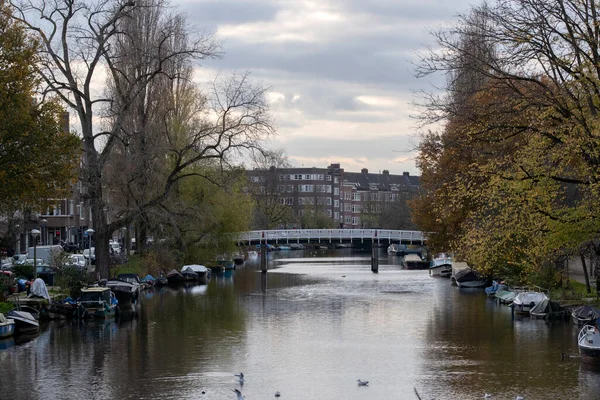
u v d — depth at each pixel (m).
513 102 31.64
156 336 43.09
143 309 55.25
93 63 54.16
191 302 59.88
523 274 54.84
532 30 30.53
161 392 30.56
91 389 31.05
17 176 39.62
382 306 57.16
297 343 41.00
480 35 31.75
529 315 50.72
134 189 62.34
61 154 41.44
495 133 33.06
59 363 35.81
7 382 32.16
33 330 43.25
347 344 40.66
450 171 50.91
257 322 48.69
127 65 62.25
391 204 177.75
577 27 30.27
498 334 43.25
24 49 40.75
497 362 35.62
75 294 51.38
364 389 30.98
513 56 31.17
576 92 30.31
